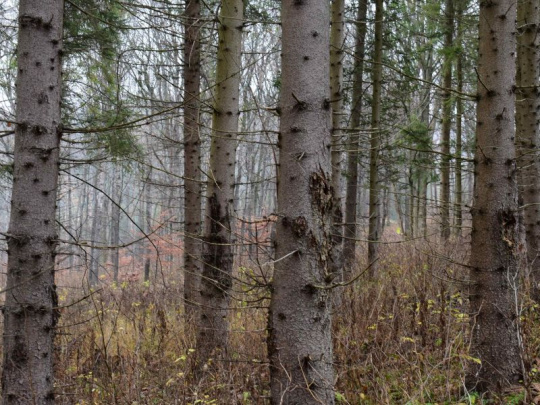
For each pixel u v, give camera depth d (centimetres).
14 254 313
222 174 518
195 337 524
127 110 682
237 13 518
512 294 383
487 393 374
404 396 357
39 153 316
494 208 382
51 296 321
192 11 651
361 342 433
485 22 389
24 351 309
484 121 386
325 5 295
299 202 282
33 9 315
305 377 275
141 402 386
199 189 710
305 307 279
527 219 634
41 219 316
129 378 395
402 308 527
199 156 711
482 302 385
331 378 280
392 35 1135
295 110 287
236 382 407
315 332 278
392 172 1274
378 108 948
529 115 650
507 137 382
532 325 474
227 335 508
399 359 418
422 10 1112
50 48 321
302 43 288
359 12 1058
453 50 928
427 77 1644
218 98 520
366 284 746
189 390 401
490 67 384
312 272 279
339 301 577
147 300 790
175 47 651
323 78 291
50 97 321
